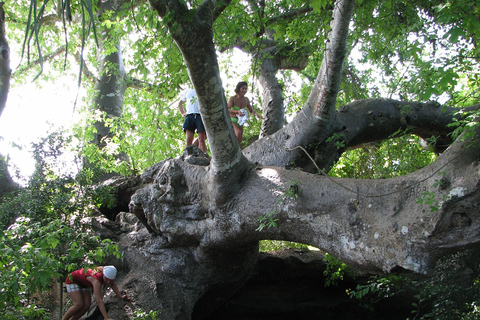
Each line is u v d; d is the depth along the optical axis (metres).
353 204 5.91
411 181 5.60
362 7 7.46
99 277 7.05
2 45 6.15
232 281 8.21
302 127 8.07
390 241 5.42
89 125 11.78
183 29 5.59
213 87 5.99
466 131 5.27
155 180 7.81
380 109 9.02
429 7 7.07
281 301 9.84
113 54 13.89
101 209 9.48
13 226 6.82
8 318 5.80
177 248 7.91
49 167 8.20
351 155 11.22
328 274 9.80
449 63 5.30
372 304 9.71
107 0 12.30
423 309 9.45
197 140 10.26
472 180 5.02
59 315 7.59
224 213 6.89
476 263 7.71
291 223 6.36
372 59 8.06
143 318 6.93
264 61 11.03
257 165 7.09
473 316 6.91
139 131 12.91
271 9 8.45
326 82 7.59
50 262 5.53
